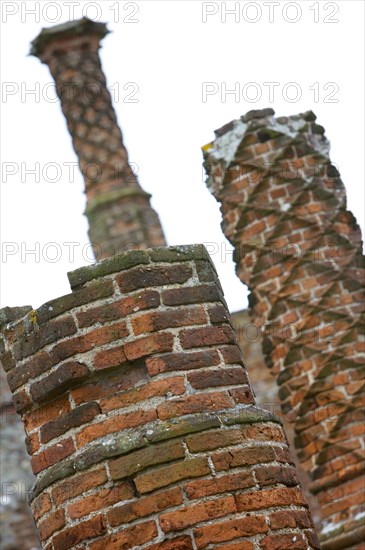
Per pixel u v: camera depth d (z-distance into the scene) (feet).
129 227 50.57
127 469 16.63
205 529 16.29
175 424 16.81
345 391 32.81
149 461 16.61
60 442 17.30
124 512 16.53
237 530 16.35
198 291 17.84
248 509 16.53
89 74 53.16
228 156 35.19
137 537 16.37
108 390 17.25
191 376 17.26
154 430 16.78
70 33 53.36
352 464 32.24
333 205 34.63
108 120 52.85
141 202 51.49
